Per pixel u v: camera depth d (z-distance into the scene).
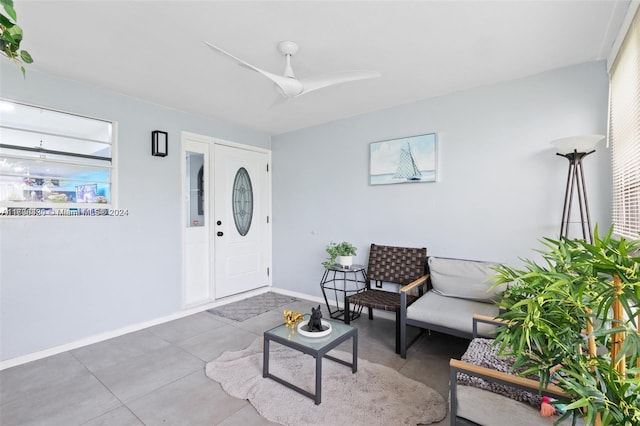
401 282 3.12
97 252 2.84
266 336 2.15
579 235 2.38
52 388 2.07
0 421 1.75
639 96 1.68
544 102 2.54
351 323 3.30
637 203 1.74
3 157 2.40
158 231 3.28
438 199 3.07
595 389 0.86
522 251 2.65
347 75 1.97
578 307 0.93
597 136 2.05
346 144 3.74
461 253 2.95
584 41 2.07
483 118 2.82
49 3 1.68
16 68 2.42
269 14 1.78
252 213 4.32
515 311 1.03
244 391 2.01
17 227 2.43
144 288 3.16
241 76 2.61
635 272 0.80
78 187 2.77
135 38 2.04
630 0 1.67
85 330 2.76
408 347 2.66
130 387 2.08
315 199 4.05
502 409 1.22
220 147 3.92
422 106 3.15
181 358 2.49
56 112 2.65
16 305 2.42
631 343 0.79
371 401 1.90
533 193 2.60
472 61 2.36
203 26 1.90
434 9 1.74
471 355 1.68
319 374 1.87
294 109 3.45
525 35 2.00
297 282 4.26
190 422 1.74
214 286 3.84
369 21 1.85
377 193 3.49
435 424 1.71
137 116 3.12
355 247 3.47
